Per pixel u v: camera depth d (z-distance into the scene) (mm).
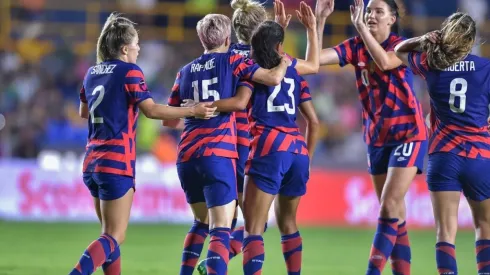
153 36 73125
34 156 63344
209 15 25094
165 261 37156
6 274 31797
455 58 23906
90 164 23844
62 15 75438
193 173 24375
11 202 58562
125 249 41875
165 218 58938
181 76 25250
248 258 24531
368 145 27688
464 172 24234
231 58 24516
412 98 26859
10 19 73000
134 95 23578
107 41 24219
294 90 25469
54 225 54406
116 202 23625
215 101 24047
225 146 24250
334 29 71812
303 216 60594
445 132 24578
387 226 26000
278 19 26469
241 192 26859
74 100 68875
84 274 22641
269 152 24750
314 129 26453
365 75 27469
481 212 24641
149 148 64625
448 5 74188
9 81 68625
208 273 23469
